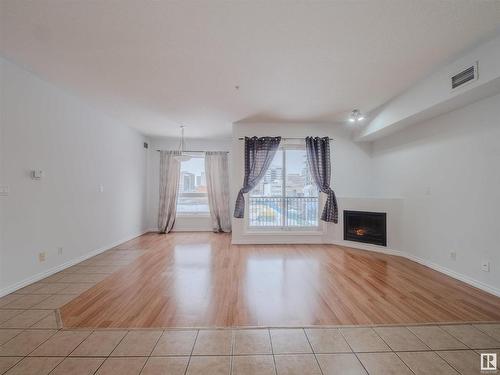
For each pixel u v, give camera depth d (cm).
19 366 166
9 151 279
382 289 292
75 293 279
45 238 329
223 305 252
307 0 187
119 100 392
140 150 622
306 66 285
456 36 232
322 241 521
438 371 163
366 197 484
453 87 279
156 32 224
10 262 280
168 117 483
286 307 248
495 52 235
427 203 378
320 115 470
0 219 270
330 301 261
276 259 413
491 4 192
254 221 536
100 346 187
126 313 235
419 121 383
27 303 255
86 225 415
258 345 190
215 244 525
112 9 195
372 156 532
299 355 179
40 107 319
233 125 521
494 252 277
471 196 304
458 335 202
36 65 284
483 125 288
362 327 213
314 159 514
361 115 449
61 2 187
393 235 441
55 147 345
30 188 306
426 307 248
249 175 514
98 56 264
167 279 323
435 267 359
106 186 474
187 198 694
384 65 285
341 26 216
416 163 402
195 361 172
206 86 338
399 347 187
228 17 205
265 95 370
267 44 242
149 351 182
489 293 280
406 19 208
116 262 398
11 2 187
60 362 170
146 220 669
